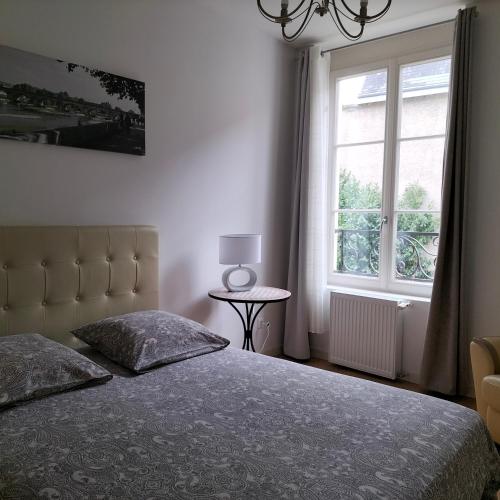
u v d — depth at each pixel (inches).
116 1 103.5
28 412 65.2
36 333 87.0
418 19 128.9
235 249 122.5
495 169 122.0
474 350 103.1
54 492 46.6
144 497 46.0
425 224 139.7
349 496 47.1
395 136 142.6
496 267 123.0
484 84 122.3
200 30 123.0
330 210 159.5
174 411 67.0
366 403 71.5
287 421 64.4
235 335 143.1
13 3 87.0
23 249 88.9
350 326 144.9
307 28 136.9
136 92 108.1
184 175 122.3
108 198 105.6
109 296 104.6
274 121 150.3
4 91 86.1
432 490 51.2
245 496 46.5
